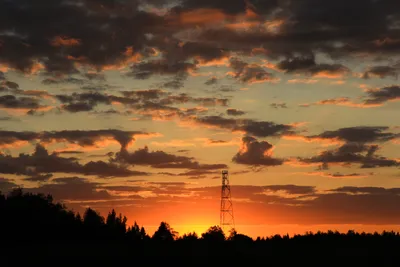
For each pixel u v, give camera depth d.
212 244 140.25
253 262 124.56
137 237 165.12
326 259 130.12
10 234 149.75
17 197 176.75
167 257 123.81
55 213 174.50
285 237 150.75
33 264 113.81
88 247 134.88
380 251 136.62
